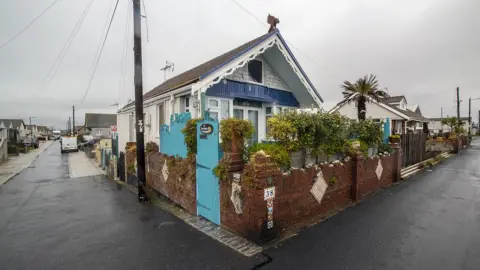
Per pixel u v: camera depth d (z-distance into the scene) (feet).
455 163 44.34
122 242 14.48
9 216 19.58
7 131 98.43
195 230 15.90
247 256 12.48
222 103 27.99
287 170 16.48
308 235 14.67
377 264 11.60
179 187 20.94
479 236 14.38
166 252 13.14
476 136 176.35
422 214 18.07
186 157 20.08
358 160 21.26
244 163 15.34
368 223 16.46
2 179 37.47
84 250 13.55
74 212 20.40
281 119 17.65
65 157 78.38
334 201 19.27
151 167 27.22
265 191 13.46
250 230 13.89
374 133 25.50
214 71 24.13
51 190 29.45
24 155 83.66
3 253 13.32
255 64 32.40
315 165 17.66
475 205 20.07
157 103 33.73
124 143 49.11
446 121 129.49
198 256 12.63
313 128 17.66
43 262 12.34
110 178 37.93
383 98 63.77
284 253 12.68
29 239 15.10
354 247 13.24
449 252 12.60
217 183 16.28
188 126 19.11
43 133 298.35
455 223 16.34
